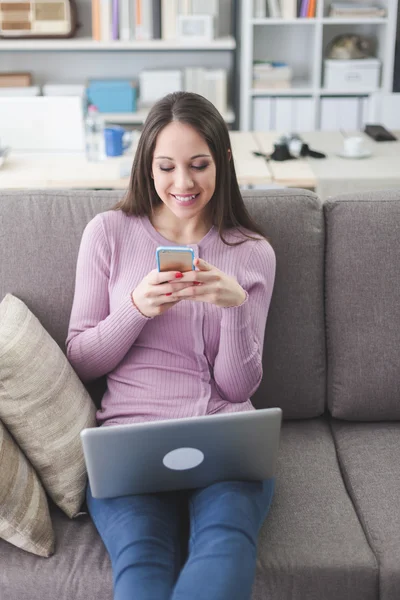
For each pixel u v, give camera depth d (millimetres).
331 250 1809
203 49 4695
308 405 1830
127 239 1644
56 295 1745
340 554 1414
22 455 1465
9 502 1365
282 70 4582
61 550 1434
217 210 1642
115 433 1285
